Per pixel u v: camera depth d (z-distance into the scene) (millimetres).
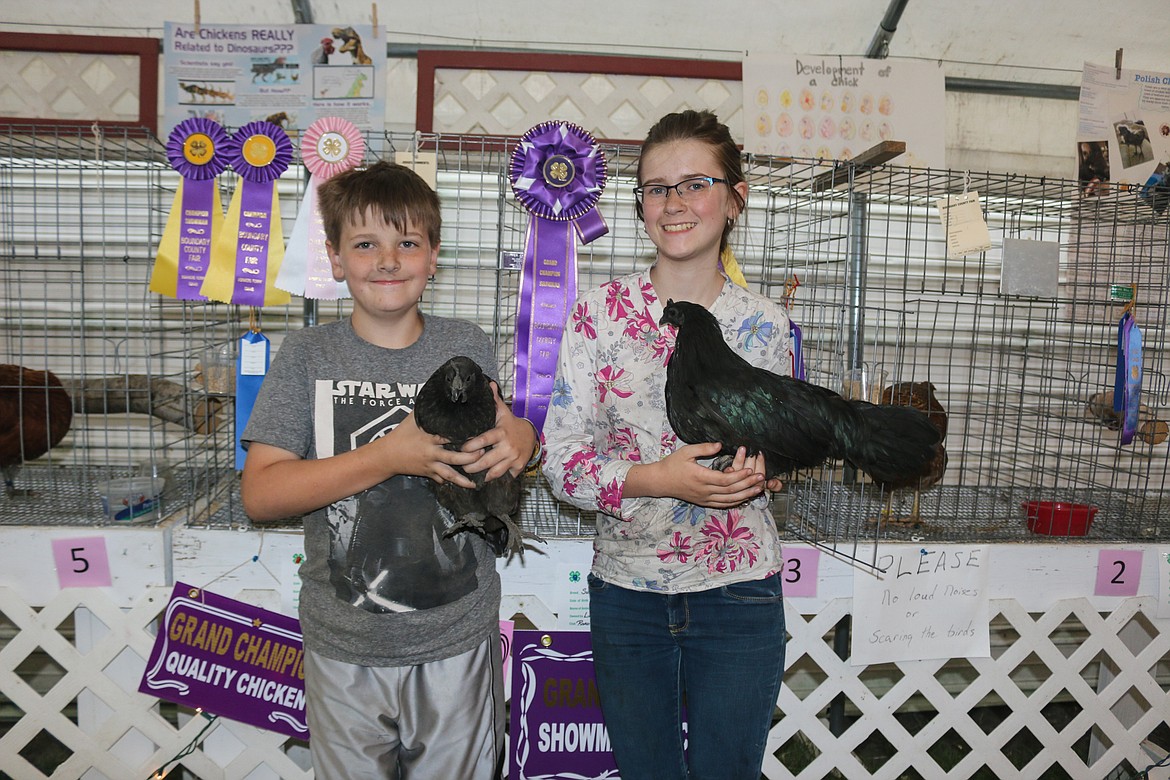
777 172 3393
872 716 2566
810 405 1733
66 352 3260
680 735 1751
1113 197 3344
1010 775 2637
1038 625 2574
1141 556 2592
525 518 2648
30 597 2273
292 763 2355
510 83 3359
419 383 1812
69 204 3221
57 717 2309
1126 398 2566
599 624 1794
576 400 1816
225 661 2250
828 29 3383
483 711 1769
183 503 2578
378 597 1694
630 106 3420
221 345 2975
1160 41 3477
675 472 1557
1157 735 3164
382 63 3260
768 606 1729
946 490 3408
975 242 2502
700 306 1708
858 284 3234
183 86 3209
